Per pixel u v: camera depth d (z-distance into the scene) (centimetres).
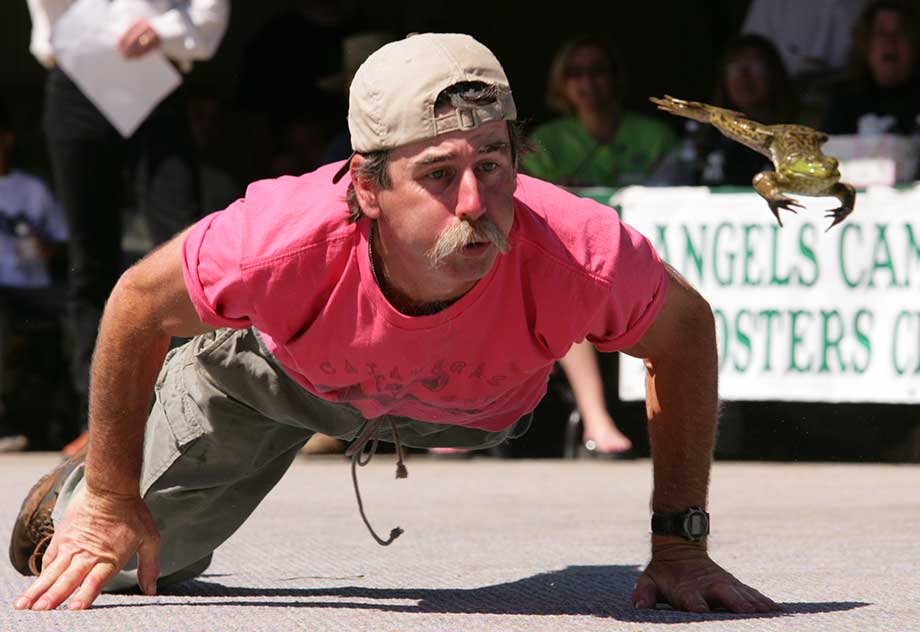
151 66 1786
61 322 2391
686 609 768
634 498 1522
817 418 1986
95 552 796
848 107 2128
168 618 743
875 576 921
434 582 918
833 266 1906
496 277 690
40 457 2127
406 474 841
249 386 828
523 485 1672
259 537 1192
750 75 2155
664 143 2188
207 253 718
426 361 720
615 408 2053
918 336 1878
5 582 905
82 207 1884
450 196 653
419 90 650
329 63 2469
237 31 2870
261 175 2484
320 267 691
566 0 2897
